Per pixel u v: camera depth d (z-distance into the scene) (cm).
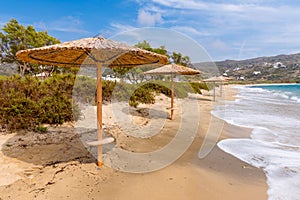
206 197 303
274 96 2516
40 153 421
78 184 320
